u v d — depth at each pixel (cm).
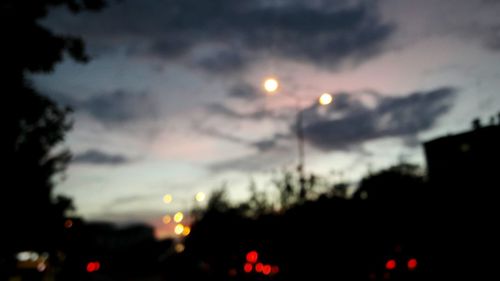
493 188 2433
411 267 1722
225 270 2572
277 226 2114
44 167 1313
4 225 1388
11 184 1228
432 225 2139
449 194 2383
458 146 2888
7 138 1089
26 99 1050
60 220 1694
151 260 5206
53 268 2469
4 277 1864
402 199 2234
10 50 989
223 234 2834
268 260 2131
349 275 1748
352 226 1928
